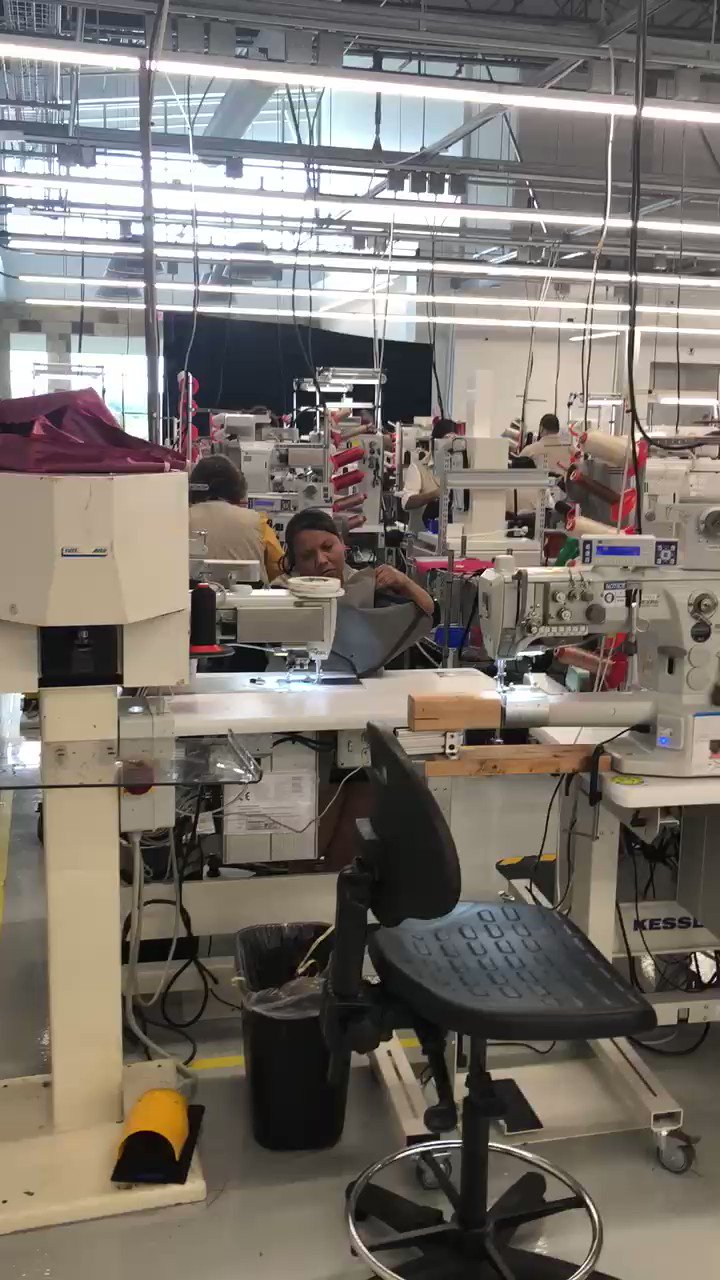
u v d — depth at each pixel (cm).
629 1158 212
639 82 257
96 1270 178
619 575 218
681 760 218
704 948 259
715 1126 223
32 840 377
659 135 862
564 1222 194
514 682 293
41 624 174
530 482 527
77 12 522
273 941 244
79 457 174
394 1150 213
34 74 620
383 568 314
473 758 215
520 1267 174
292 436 760
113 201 776
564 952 173
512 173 694
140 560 178
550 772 220
